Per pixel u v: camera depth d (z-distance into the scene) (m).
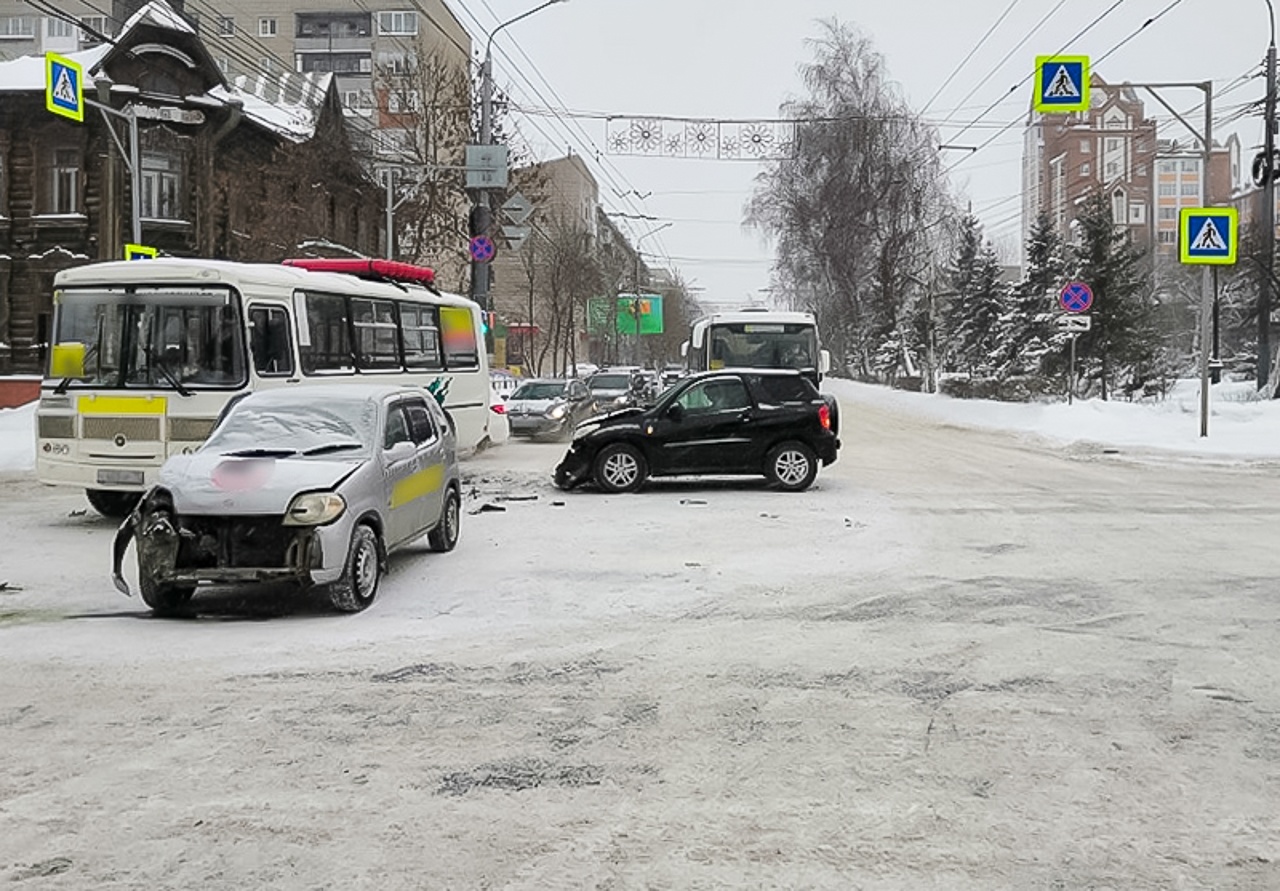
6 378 37.31
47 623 9.05
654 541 12.95
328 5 95.06
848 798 5.32
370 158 42.62
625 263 90.38
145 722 6.48
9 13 79.19
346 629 8.77
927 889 4.40
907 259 53.28
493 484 18.83
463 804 5.26
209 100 37.91
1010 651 8.02
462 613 9.32
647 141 36.56
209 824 5.03
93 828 4.98
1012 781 5.54
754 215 57.03
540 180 42.69
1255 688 7.08
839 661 7.75
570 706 6.77
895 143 52.91
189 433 14.07
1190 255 24.64
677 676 7.39
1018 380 41.94
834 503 16.25
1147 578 10.69
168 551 9.03
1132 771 5.66
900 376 61.66
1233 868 4.59
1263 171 33.03
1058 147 91.69
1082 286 32.50
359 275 18.72
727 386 17.80
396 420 10.98
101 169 37.12
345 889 4.40
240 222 40.50
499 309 80.06
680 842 4.84
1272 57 31.69
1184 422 28.94
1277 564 11.42
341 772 5.68
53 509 16.20
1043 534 13.41
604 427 17.59
